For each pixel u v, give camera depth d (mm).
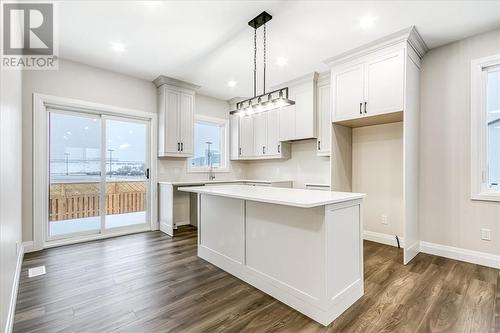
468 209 2904
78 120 3832
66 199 3725
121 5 2391
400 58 2883
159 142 4484
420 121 3262
